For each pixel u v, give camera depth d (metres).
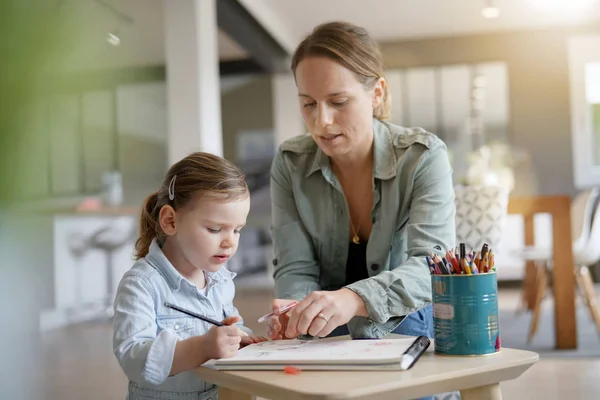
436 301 1.00
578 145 6.97
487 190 2.91
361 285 1.12
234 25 6.07
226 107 9.21
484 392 0.92
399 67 7.38
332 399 0.75
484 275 0.97
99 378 3.08
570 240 3.42
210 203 1.13
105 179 6.45
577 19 6.77
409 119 7.65
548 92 7.04
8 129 0.56
